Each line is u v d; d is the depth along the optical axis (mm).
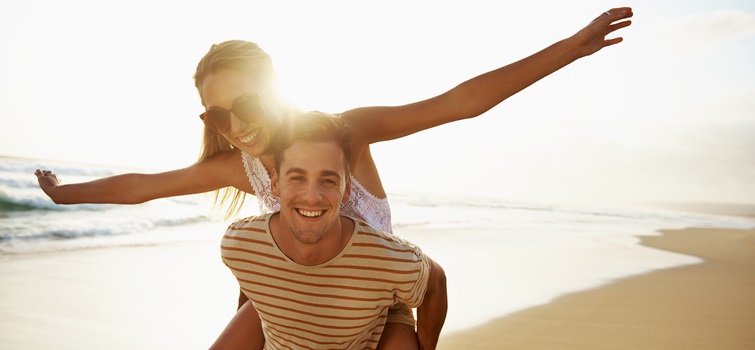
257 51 2357
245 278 2332
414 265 2293
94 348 4742
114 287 6832
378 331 2604
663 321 5750
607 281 7977
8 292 6348
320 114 2150
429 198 36438
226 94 2303
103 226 12125
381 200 2850
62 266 8016
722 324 5676
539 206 35875
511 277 8047
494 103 2566
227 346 2721
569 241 13305
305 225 2104
